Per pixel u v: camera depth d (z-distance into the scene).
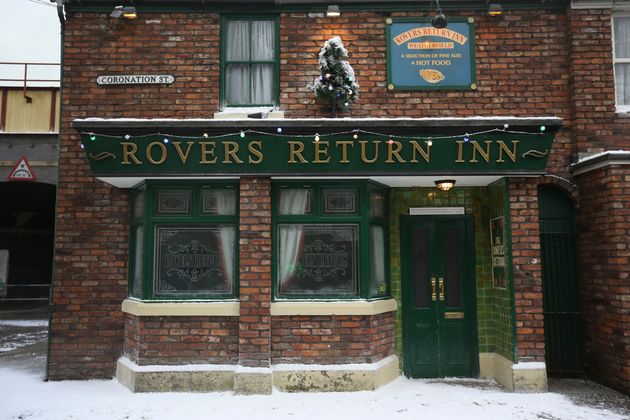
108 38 7.96
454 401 6.87
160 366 7.32
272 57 8.07
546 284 8.09
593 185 7.53
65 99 7.90
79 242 7.87
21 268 22.12
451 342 8.14
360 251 7.58
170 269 7.60
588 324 7.84
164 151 7.15
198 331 7.38
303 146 7.18
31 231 22.50
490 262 8.20
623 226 7.03
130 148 7.13
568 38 7.96
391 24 8.01
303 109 7.86
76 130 7.68
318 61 7.94
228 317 7.41
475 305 8.13
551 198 8.15
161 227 7.66
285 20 8.02
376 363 7.45
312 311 7.35
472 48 7.98
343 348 7.37
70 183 7.91
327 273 7.61
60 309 7.79
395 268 8.20
